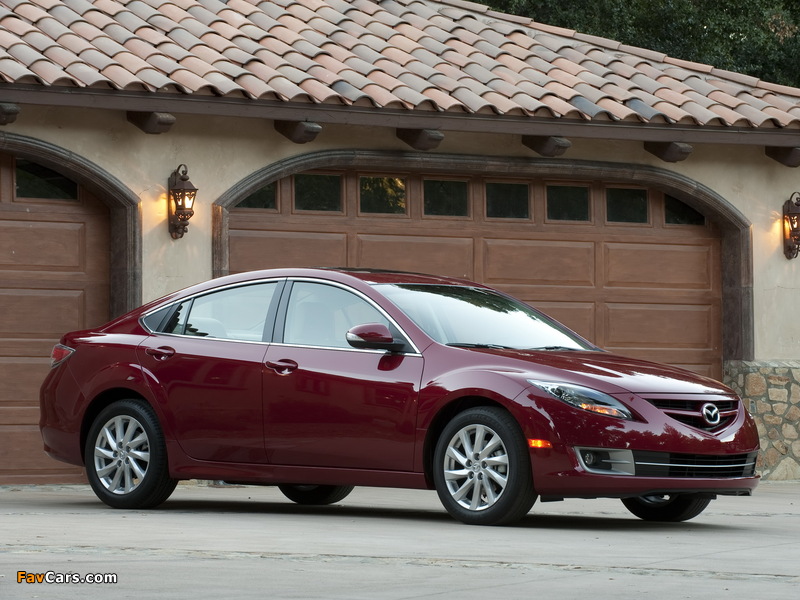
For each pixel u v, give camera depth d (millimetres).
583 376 13797
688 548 12125
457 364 14133
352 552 11188
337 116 22016
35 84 19906
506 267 24188
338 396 14594
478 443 13906
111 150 21266
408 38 25906
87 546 11367
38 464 21078
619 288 25000
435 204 23828
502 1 40406
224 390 15266
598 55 27078
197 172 21859
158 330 16109
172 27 23594
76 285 21469
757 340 25594
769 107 25844
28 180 21234
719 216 25453
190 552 10984
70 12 23016
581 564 10656
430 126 22609
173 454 15547
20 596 8492
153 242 21484
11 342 20969
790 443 25422
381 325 14305
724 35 43781
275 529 13250
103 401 16422
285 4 26141
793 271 25984
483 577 9766
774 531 14336
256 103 21453
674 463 13711
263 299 15609
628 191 25250
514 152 24094
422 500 18734
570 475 13438
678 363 25375
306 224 22875
